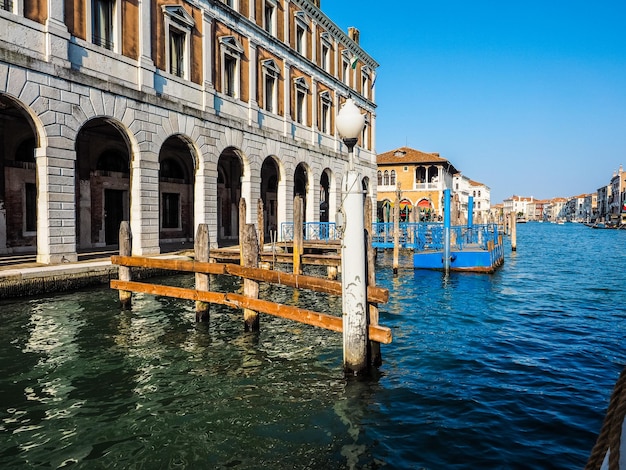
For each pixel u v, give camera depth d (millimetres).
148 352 7898
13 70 12492
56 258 13523
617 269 21188
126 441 4938
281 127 25469
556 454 4570
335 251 20828
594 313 11359
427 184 50938
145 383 6559
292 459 4566
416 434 5012
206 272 9156
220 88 20844
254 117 22953
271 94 24906
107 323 9672
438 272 18703
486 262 18438
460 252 18703
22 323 9477
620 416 1282
